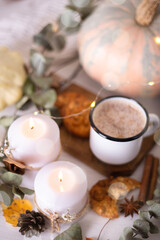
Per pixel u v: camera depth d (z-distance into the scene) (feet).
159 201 1.44
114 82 1.86
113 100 1.62
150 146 1.73
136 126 1.54
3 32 2.31
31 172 1.53
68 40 2.29
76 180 1.37
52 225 1.38
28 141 1.40
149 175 1.63
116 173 1.64
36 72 1.97
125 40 1.76
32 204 1.53
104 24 1.82
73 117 1.70
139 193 1.56
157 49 1.73
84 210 1.42
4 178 1.41
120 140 1.44
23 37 2.29
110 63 1.81
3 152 1.45
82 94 1.88
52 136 1.44
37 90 1.97
